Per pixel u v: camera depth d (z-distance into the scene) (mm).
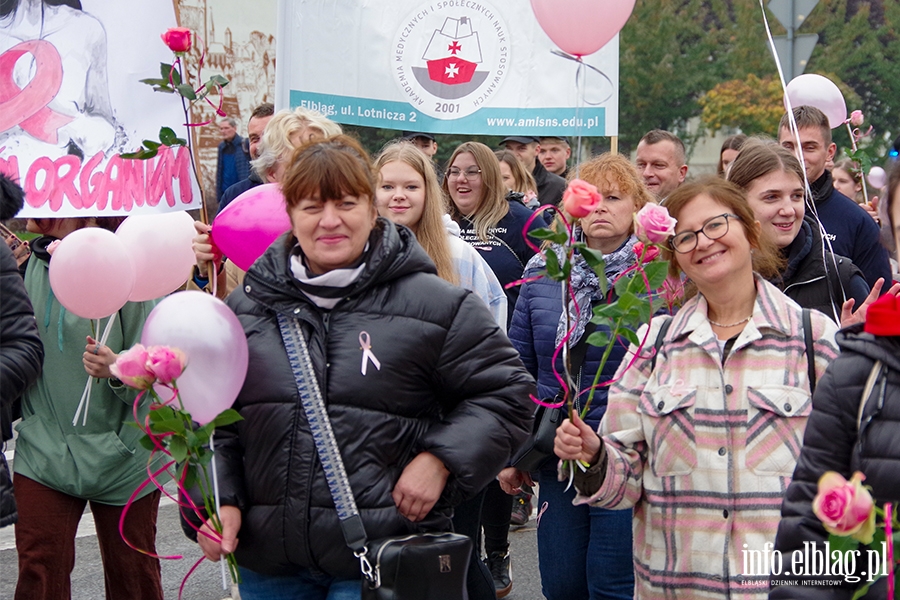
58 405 4074
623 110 25766
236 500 2871
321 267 2898
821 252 4352
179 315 2797
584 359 4121
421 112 6008
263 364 2889
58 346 4082
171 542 6188
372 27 5902
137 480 4129
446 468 2840
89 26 4652
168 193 4805
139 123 4734
